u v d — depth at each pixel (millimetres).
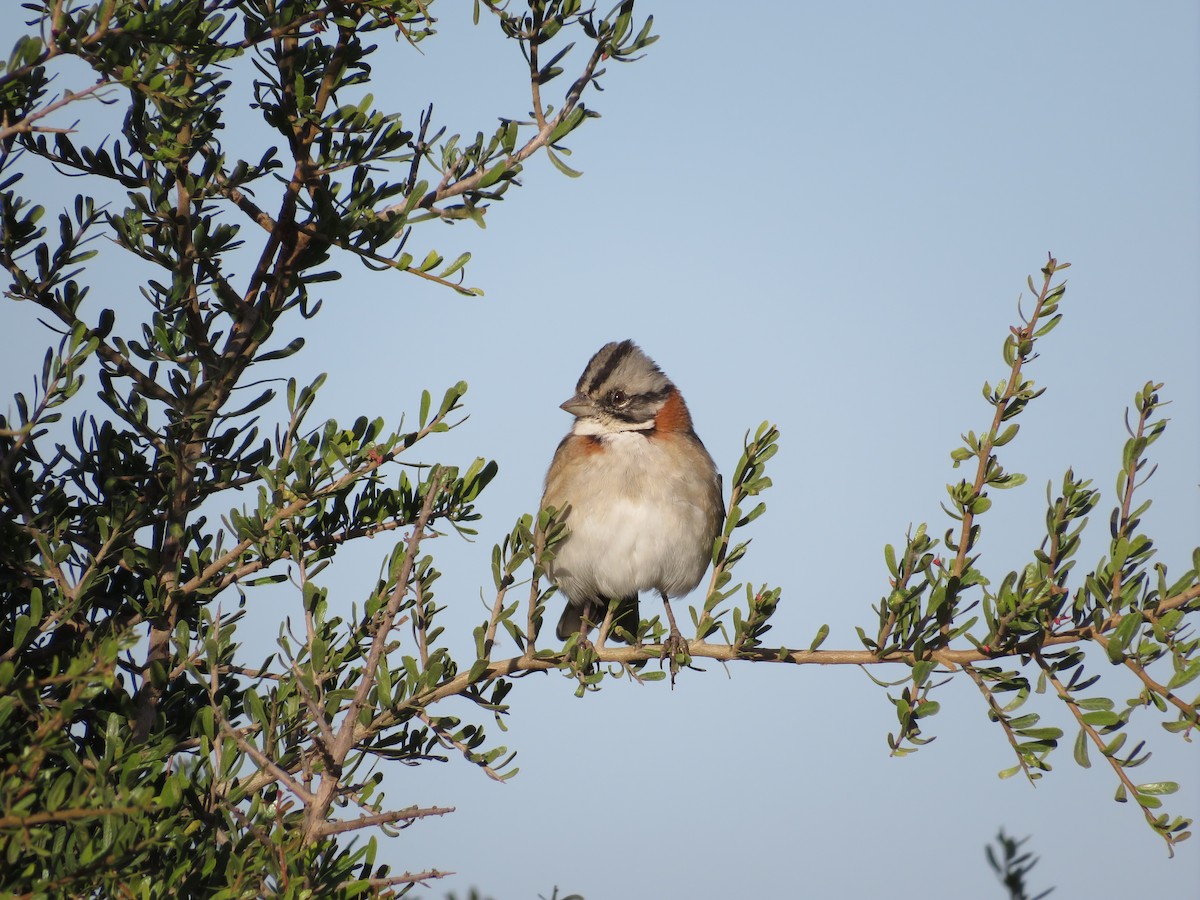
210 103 9219
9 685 7367
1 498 9047
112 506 9227
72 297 9383
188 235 9414
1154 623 8125
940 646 9133
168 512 9484
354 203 9539
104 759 7449
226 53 8805
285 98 9570
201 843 7910
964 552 9117
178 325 9422
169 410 9641
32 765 6914
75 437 9445
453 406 9734
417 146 9625
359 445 9703
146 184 9602
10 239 9297
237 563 9602
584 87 9695
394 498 9969
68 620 8516
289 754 8727
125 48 8117
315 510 9547
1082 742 8320
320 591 9438
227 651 9219
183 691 9195
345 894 7527
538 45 9547
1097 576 8539
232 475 9734
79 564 9375
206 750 8031
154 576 9320
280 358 9805
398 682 8977
